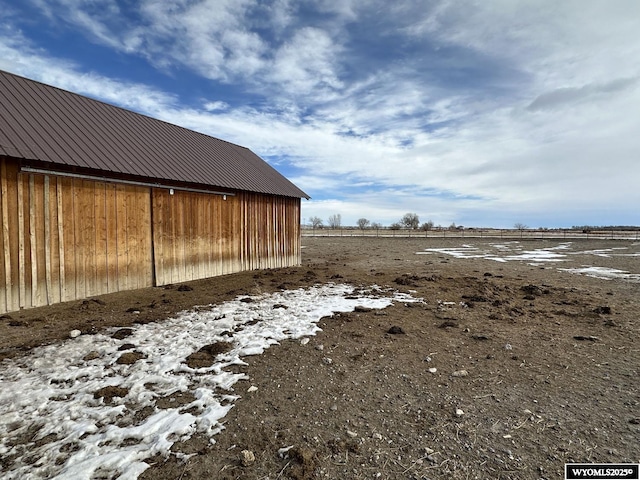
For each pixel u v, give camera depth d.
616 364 4.50
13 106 7.32
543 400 3.56
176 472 2.50
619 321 6.45
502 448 2.78
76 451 2.71
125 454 2.67
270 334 5.51
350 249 24.53
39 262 6.78
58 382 3.81
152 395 3.59
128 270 8.50
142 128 10.66
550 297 8.55
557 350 4.98
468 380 4.02
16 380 3.81
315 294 8.70
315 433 2.97
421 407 3.41
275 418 3.20
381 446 2.80
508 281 10.82
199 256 10.48
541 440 2.88
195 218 10.31
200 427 3.04
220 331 5.60
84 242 7.55
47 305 6.89
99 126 9.04
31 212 6.66
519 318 6.65
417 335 5.61
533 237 39.06
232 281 10.30
